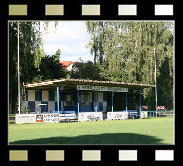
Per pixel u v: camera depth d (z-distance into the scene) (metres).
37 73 30.41
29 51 26.80
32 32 26.25
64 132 15.15
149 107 37.81
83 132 15.09
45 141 11.38
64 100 30.52
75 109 31.25
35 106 28.09
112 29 35.31
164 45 37.31
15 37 26.25
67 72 37.22
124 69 35.94
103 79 36.66
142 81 35.34
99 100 33.69
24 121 22.34
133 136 12.95
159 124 21.25
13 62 26.22
